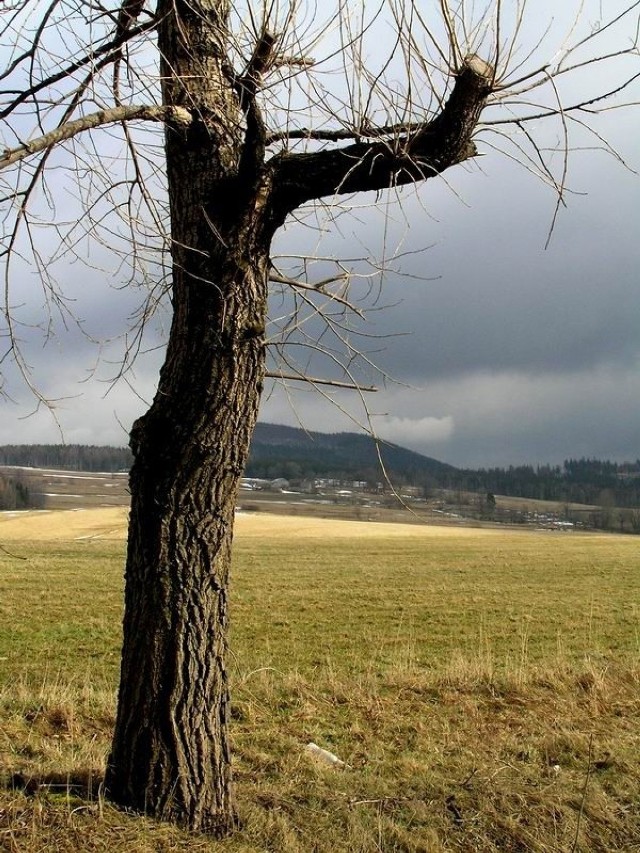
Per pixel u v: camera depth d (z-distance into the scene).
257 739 7.00
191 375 4.14
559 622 18.44
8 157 3.12
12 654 13.09
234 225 4.08
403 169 3.96
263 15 3.88
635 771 6.09
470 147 4.05
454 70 3.72
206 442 4.15
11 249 3.55
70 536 47.53
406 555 40.84
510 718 7.89
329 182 4.06
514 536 61.84
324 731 7.42
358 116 3.98
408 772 6.06
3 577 25.48
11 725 6.80
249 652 13.91
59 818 4.15
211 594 4.30
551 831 4.95
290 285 4.20
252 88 3.94
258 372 4.24
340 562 36.00
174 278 4.29
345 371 4.18
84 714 7.46
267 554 40.41
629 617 19.33
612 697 8.41
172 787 4.23
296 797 5.24
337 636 15.91
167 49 4.22
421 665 12.99
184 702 4.23
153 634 4.22
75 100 3.77
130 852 3.87
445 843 4.72
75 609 18.67
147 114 3.90
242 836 4.34
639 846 4.85
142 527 4.27
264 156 3.99
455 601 22.19
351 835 4.63
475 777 5.82
